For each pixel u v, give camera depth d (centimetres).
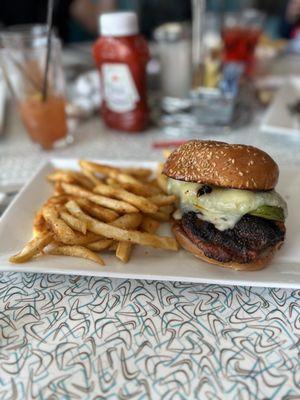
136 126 49
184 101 57
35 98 43
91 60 77
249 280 24
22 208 31
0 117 52
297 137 44
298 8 109
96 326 22
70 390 19
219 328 22
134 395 18
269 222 27
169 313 23
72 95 60
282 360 20
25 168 42
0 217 30
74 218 27
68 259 26
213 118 50
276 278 24
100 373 20
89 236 27
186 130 49
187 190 28
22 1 90
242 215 26
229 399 18
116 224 28
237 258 25
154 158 43
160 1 101
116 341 21
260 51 73
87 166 35
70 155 45
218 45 67
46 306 24
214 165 26
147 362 20
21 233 29
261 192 26
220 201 26
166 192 33
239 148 27
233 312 23
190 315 23
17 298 25
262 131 47
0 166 43
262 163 26
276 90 61
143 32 100
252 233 25
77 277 26
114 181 34
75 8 102
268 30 117
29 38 43
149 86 66
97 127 53
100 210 29
